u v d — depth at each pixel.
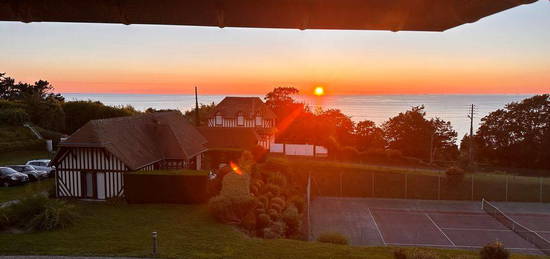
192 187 26.36
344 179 41.25
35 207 20.56
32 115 53.25
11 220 19.75
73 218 20.94
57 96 72.81
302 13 4.47
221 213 22.22
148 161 29.45
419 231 28.25
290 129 69.06
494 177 43.38
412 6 4.41
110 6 4.42
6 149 42.50
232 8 4.40
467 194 39.00
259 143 47.12
